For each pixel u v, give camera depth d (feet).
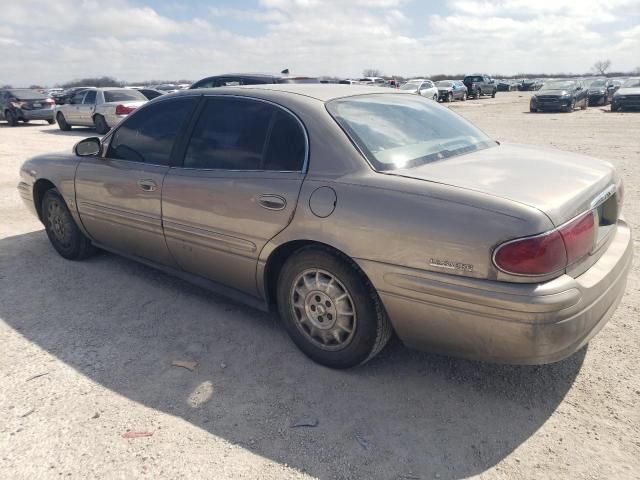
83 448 7.98
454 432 8.24
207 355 10.58
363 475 7.42
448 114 12.45
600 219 9.52
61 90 157.48
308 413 8.74
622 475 7.27
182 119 12.13
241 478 7.38
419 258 8.14
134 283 14.21
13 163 35.40
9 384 9.62
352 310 9.31
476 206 7.79
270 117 10.53
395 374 9.81
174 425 8.48
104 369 10.12
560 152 11.29
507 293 7.46
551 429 8.24
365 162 9.15
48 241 17.99
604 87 104.53
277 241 9.86
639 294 12.67
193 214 11.37
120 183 13.07
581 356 10.18
